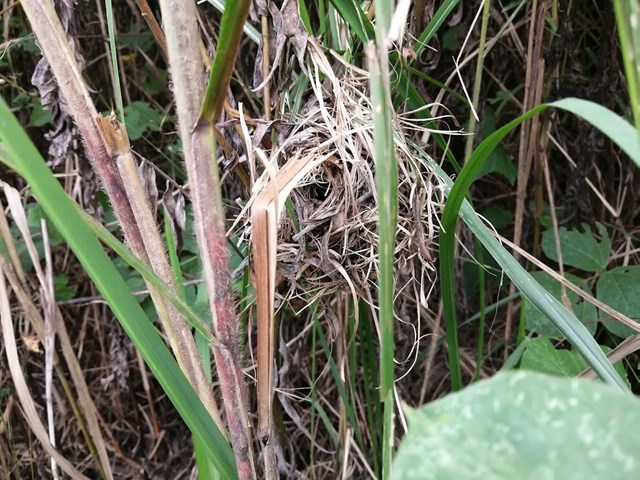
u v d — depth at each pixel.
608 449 0.14
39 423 0.49
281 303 0.42
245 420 0.31
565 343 0.66
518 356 0.50
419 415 0.15
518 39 0.66
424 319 0.72
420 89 0.53
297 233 0.39
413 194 0.38
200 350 0.44
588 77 0.71
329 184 0.39
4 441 0.73
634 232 0.72
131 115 0.71
